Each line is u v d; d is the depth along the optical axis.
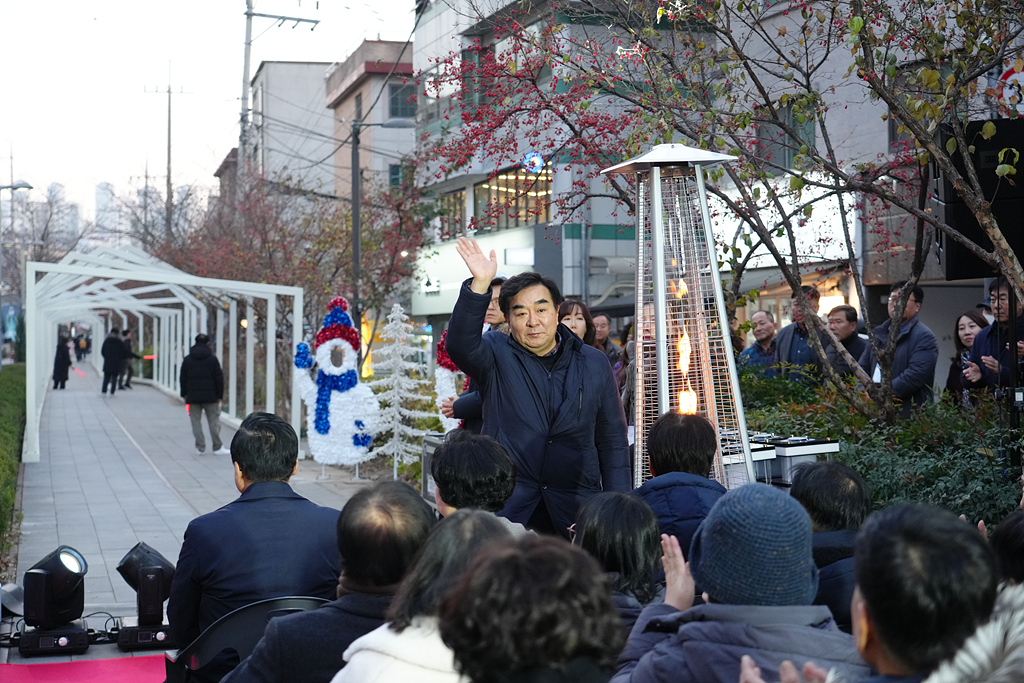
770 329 10.48
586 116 9.22
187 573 3.75
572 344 4.74
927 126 6.64
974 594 1.86
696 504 3.78
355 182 19.44
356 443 12.91
